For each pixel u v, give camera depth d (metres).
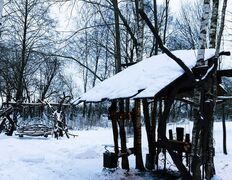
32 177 9.24
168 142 7.84
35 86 44.12
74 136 19.58
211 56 8.73
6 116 19.20
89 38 16.14
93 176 9.94
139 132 10.77
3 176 8.97
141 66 10.34
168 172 10.34
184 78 8.21
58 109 19.27
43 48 32.47
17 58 37.66
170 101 7.82
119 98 8.40
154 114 10.87
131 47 23.86
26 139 17.06
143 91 7.77
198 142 7.82
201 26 7.89
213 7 10.14
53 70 41.78
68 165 11.02
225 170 11.14
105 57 43.50
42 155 11.66
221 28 7.79
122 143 10.47
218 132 22.08
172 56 7.51
